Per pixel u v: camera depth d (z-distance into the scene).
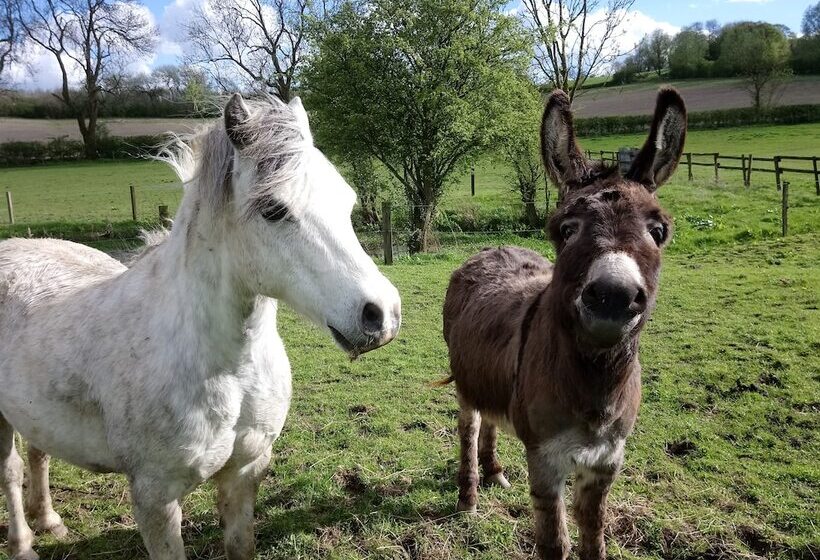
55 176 32.91
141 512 2.45
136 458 2.42
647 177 2.54
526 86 15.38
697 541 3.28
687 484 3.78
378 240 15.12
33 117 54.09
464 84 14.50
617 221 2.24
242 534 2.76
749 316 6.93
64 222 18.38
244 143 2.03
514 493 3.79
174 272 2.39
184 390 2.32
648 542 3.31
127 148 42.34
